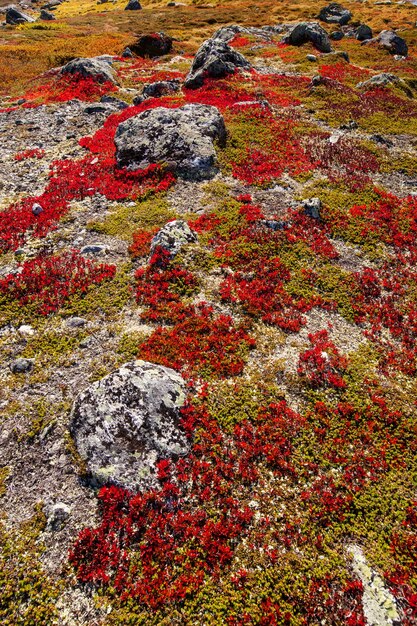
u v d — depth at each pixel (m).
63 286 16.92
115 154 27.05
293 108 35.69
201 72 41.34
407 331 15.81
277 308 16.25
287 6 96.06
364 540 9.92
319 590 8.96
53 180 24.97
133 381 11.89
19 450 11.38
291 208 21.95
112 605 8.65
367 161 27.47
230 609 8.61
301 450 11.70
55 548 9.45
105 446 10.76
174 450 11.02
